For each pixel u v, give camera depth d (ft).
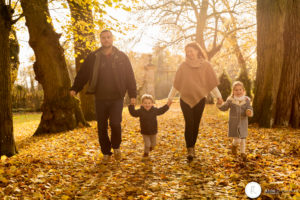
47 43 25.25
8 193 8.86
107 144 12.98
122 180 10.87
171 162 13.46
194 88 13.23
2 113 14.93
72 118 26.94
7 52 15.30
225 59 74.69
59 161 13.37
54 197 9.14
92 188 10.03
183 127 27.20
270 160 13.06
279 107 25.36
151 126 13.87
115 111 12.44
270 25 24.56
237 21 64.13
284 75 25.20
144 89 93.09
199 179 10.82
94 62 12.53
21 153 15.87
